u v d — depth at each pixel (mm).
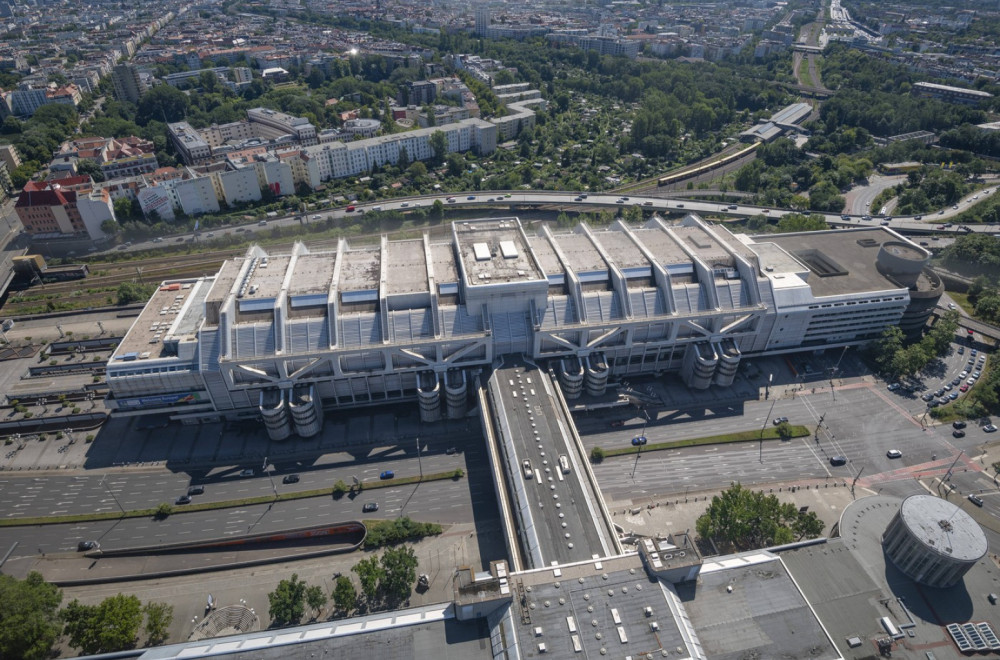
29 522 162500
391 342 185250
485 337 187875
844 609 125812
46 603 132625
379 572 139500
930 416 197625
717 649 112875
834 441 188375
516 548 138000
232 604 142000
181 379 182000
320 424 191375
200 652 111375
